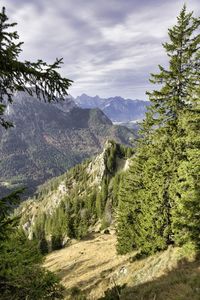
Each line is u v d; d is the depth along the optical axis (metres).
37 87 6.42
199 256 20.89
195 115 19.62
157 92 22.20
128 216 36.44
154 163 25.67
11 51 5.76
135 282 23.95
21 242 11.72
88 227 98.38
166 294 16.72
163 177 24.70
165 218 25.36
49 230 108.56
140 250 32.69
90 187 142.50
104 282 30.58
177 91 21.97
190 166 20.88
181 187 22.19
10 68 6.03
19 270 8.57
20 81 6.32
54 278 10.70
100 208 100.25
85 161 184.12
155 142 25.14
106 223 87.12
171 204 24.66
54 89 6.50
